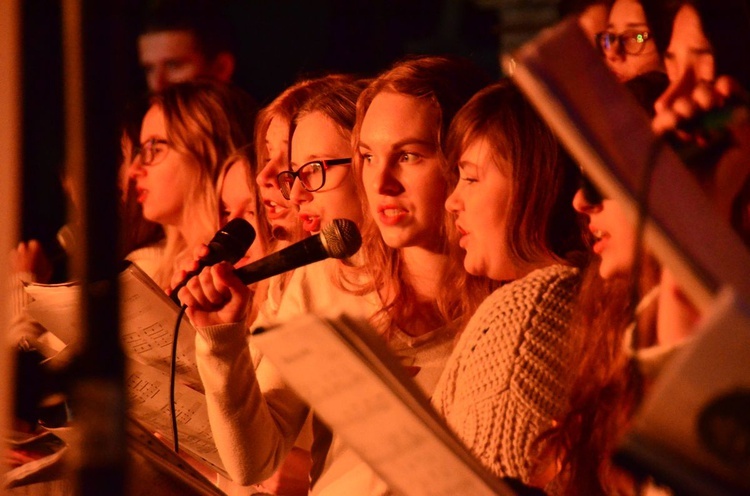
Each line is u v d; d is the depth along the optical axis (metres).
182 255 8.82
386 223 6.17
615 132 3.29
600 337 4.79
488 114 5.56
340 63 12.16
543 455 4.84
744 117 4.13
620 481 4.51
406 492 4.08
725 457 2.94
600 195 4.60
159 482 5.61
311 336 3.64
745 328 2.82
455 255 6.08
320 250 5.79
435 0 12.14
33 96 10.15
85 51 3.54
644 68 6.20
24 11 3.61
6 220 3.39
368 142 6.22
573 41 3.26
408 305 6.29
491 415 4.90
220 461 6.72
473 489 3.92
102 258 3.56
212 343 6.01
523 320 5.00
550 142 5.46
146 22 11.28
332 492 6.20
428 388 6.05
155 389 6.64
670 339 4.00
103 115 3.55
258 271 5.95
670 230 3.27
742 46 4.84
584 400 4.74
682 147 4.13
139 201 9.07
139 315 6.50
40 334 7.81
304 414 6.76
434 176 6.11
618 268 4.61
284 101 7.48
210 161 8.78
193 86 9.02
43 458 6.31
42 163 10.12
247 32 12.27
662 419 2.98
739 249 3.40
